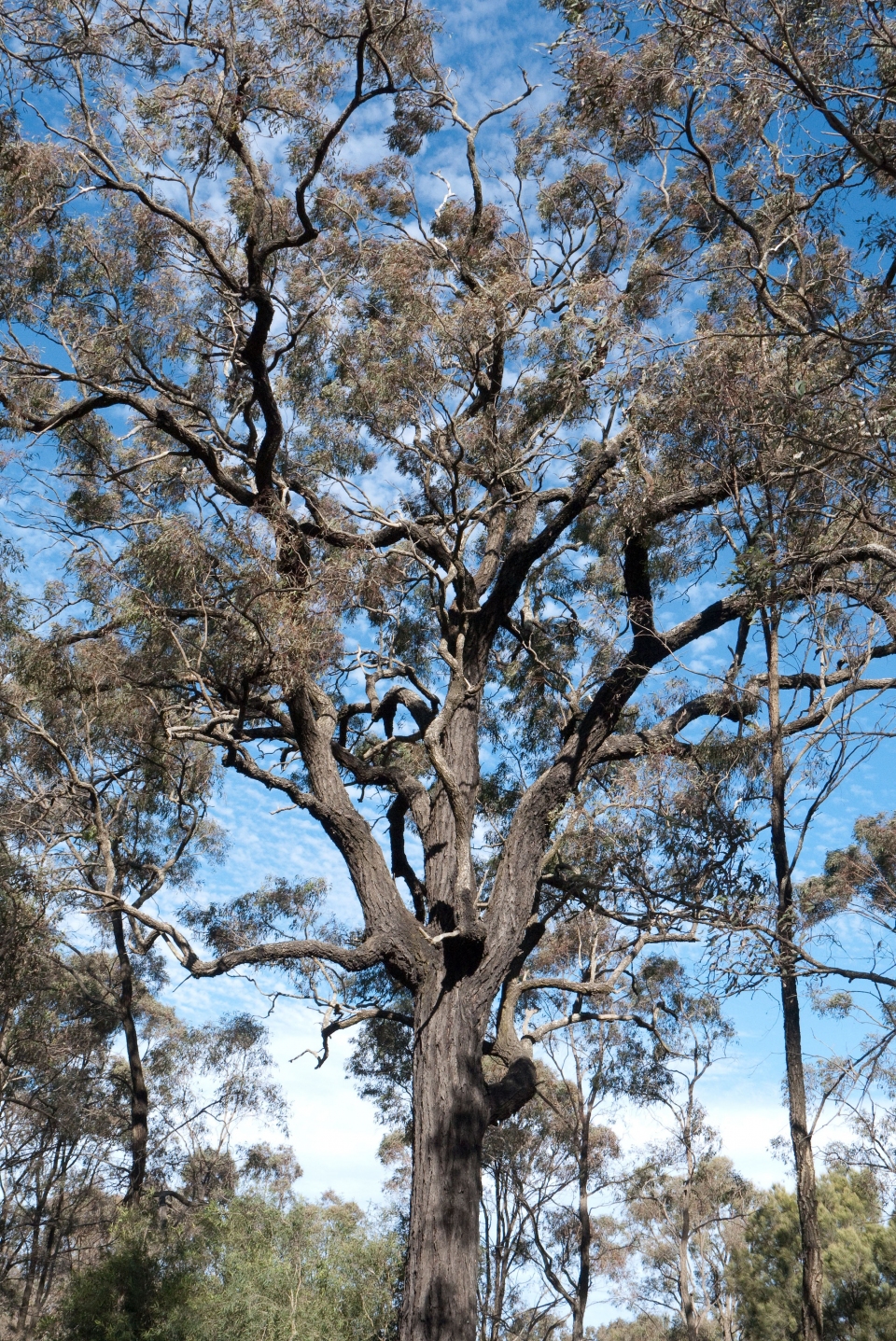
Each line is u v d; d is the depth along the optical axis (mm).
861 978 9742
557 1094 23656
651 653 13195
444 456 13438
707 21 8500
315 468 15312
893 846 14109
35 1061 22188
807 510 9648
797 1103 9641
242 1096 25359
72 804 18734
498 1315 21594
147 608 12125
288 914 19188
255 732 12836
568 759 12969
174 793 17422
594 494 13789
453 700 12227
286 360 14898
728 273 12516
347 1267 15875
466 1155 10484
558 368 13141
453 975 11422
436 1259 9930
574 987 13445
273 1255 15836
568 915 16500
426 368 12648
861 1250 19531
